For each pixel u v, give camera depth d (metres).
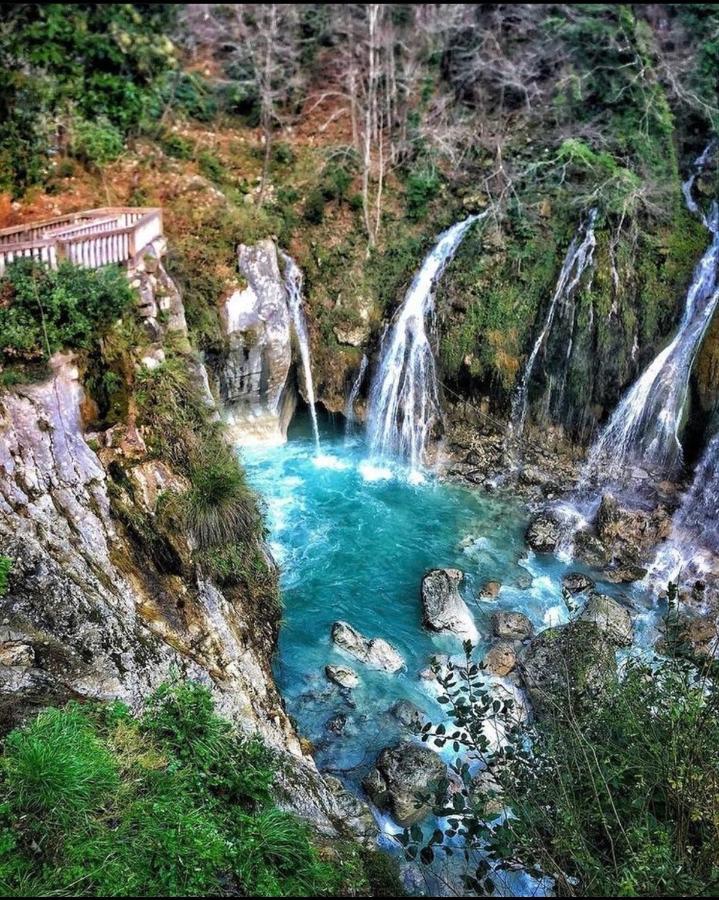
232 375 17.14
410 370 18.36
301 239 18.88
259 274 17.22
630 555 14.59
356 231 19.20
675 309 16.78
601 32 19.50
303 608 13.40
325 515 15.91
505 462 17.45
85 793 7.28
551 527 15.31
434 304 18.48
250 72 21.47
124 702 9.05
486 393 18.28
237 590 11.78
